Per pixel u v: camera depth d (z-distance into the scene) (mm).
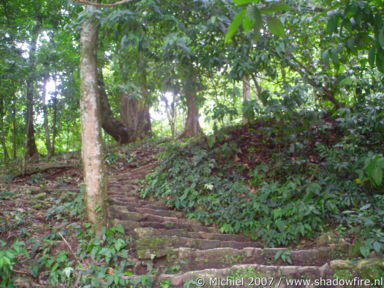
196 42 4957
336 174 5219
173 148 7512
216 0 4219
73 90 7727
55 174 7766
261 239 4508
